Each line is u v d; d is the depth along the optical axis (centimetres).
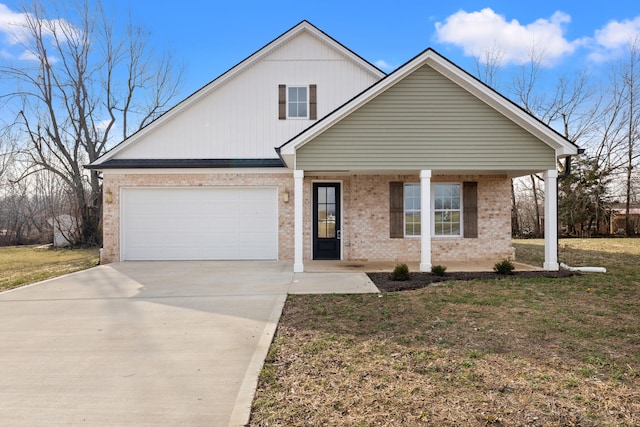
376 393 335
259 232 1251
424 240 970
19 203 2595
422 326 523
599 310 602
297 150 964
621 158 2444
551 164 966
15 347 462
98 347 459
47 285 846
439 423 287
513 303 647
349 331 508
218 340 480
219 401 326
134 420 297
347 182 1227
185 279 905
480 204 1208
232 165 1219
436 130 963
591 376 365
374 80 1315
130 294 750
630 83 2395
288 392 339
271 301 682
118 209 1237
